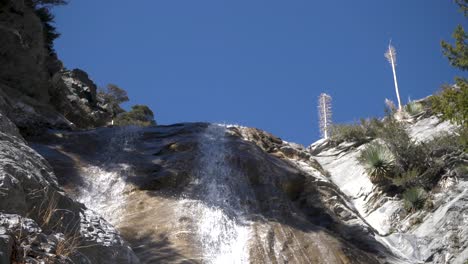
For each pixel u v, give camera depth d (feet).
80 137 52.01
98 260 18.84
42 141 50.80
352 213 48.67
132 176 45.44
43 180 19.60
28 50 59.62
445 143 64.39
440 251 46.09
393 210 58.29
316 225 44.60
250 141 54.90
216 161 48.37
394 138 66.85
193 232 37.91
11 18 60.95
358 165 72.33
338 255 38.99
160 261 33.17
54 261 15.76
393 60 98.94
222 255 36.19
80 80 85.40
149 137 54.03
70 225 19.10
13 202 16.85
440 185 59.77
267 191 46.16
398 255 45.70
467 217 48.26
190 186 45.01
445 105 44.06
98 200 42.32
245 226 40.14
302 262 37.17
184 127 56.24
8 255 14.43
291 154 59.06
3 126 23.11
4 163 18.22
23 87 58.29
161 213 40.11
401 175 63.87
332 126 86.12
